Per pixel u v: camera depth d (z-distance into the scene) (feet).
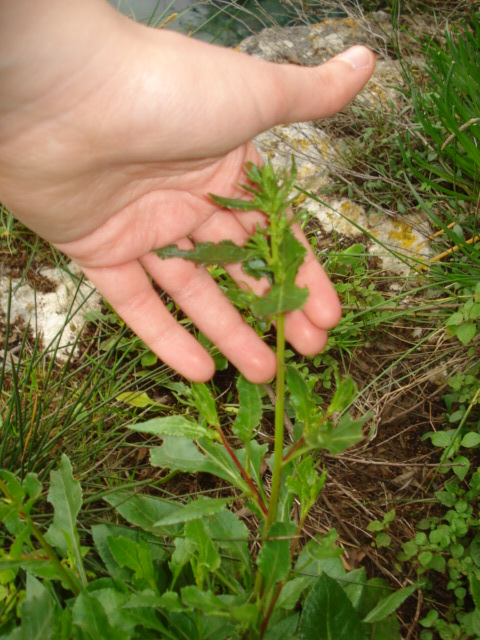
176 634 0.63
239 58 0.72
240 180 0.82
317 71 0.76
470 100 1.27
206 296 0.83
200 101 0.69
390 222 1.24
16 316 1.16
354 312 1.14
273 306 0.48
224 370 1.10
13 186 0.75
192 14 1.60
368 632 0.69
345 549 0.92
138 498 0.76
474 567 0.86
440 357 1.06
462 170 1.26
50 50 0.64
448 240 1.22
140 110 0.69
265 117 0.74
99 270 0.83
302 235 0.78
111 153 0.72
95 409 0.95
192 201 0.82
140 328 0.85
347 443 0.51
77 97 0.67
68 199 0.76
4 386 1.08
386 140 1.27
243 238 0.86
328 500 0.97
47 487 0.86
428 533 0.94
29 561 0.59
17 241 1.21
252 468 0.73
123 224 0.80
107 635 0.56
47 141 0.70
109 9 0.68
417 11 1.62
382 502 0.97
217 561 0.60
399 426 1.05
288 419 1.02
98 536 0.70
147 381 1.07
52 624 0.57
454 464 0.94
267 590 0.58
